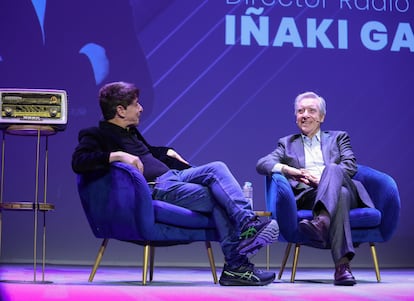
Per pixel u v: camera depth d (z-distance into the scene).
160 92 5.95
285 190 3.96
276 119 6.04
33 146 5.81
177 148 5.94
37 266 5.48
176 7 6.00
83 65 5.89
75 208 5.84
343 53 6.15
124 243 5.86
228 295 2.98
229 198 3.53
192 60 5.99
